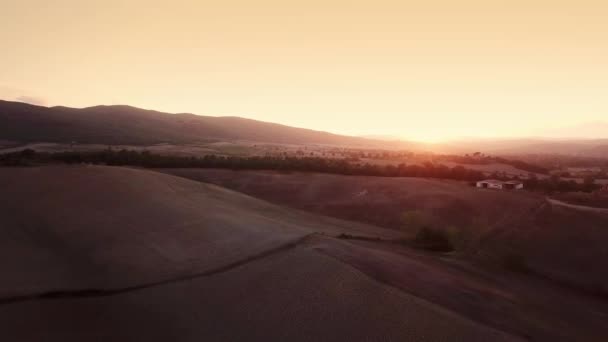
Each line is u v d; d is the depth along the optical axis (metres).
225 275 21.02
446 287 21.61
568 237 47.28
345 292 18.66
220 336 16.34
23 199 35.38
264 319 17.14
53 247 25.62
